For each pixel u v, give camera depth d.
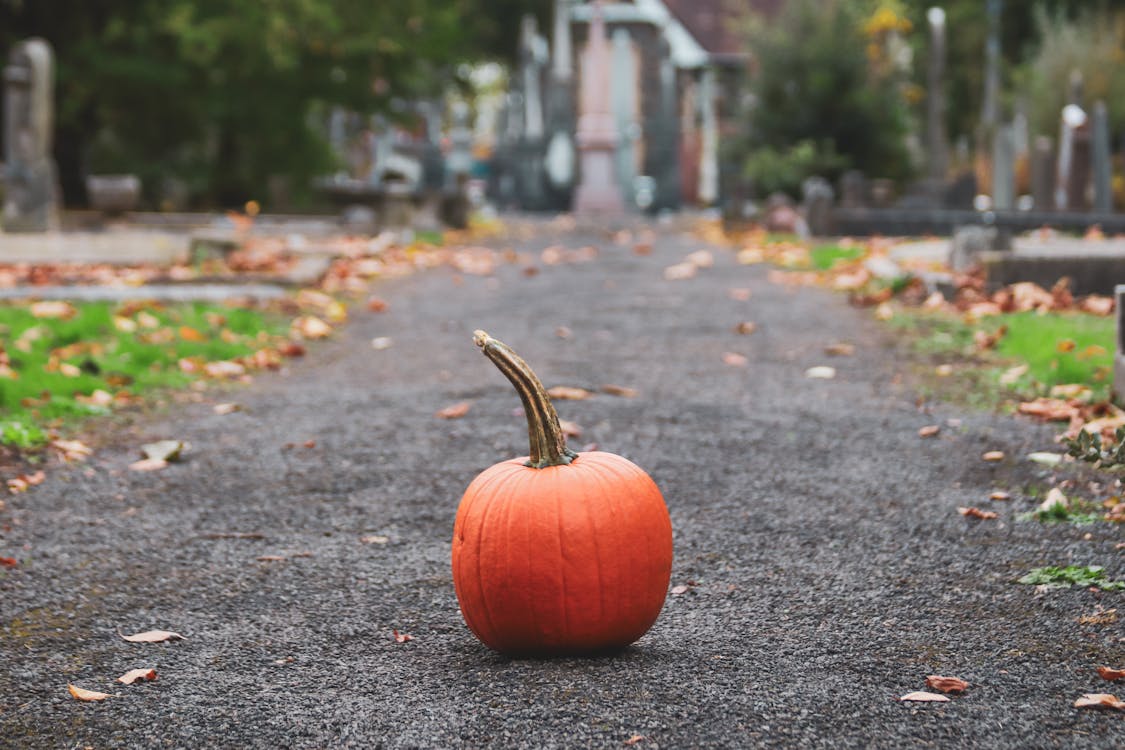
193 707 1.93
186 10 9.82
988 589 2.18
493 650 2.04
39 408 3.05
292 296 4.83
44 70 7.80
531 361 3.71
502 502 1.99
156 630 2.12
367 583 2.26
